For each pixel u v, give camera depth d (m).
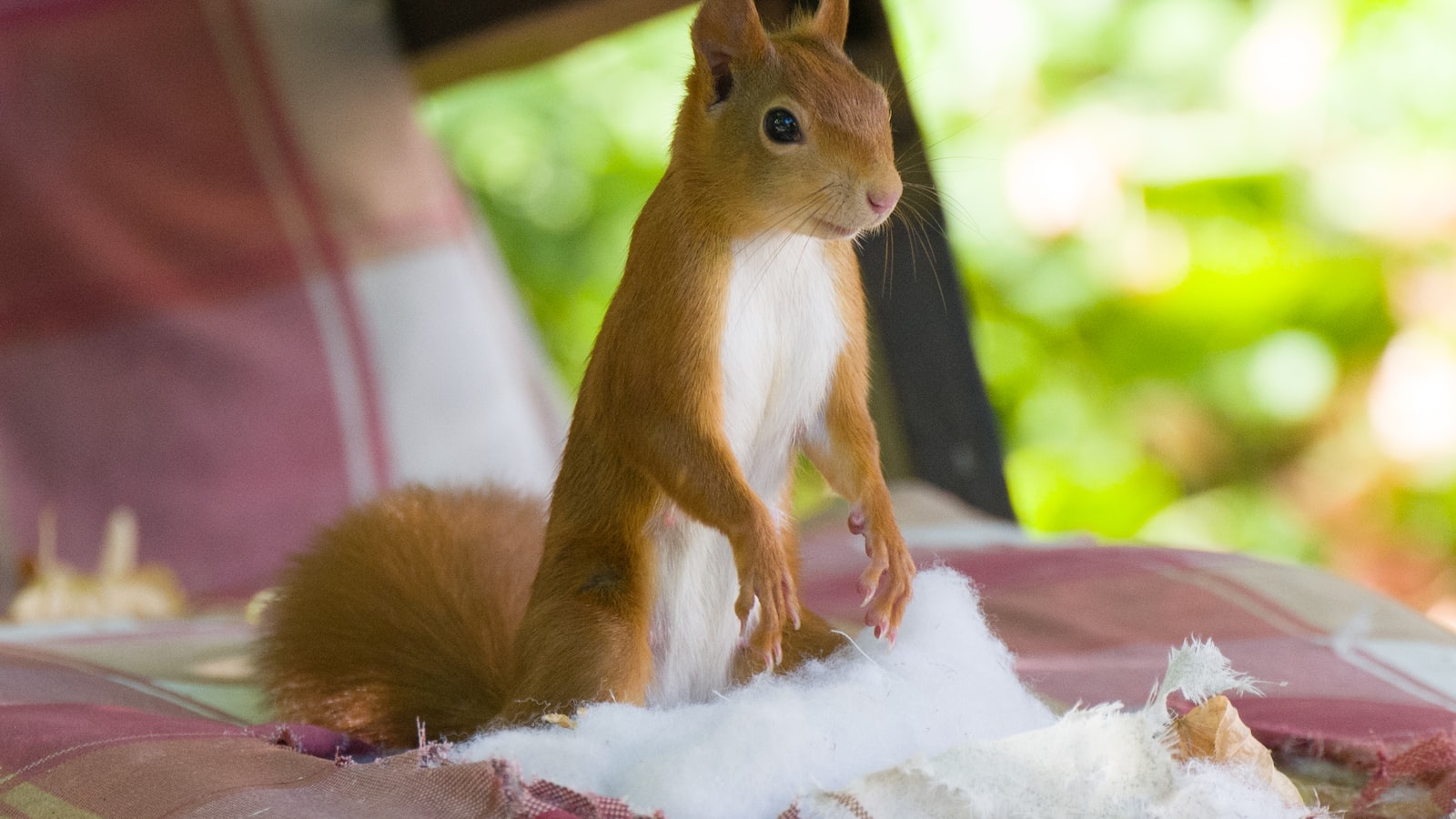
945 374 2.55
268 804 1.82
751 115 1.91
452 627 1.98
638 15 2.67
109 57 2.78
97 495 2.64
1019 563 2.18
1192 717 1.85
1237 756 1.85
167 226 2.78
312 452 2.76
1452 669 2.03
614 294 1.93
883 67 2.33
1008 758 1.82
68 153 2.73
